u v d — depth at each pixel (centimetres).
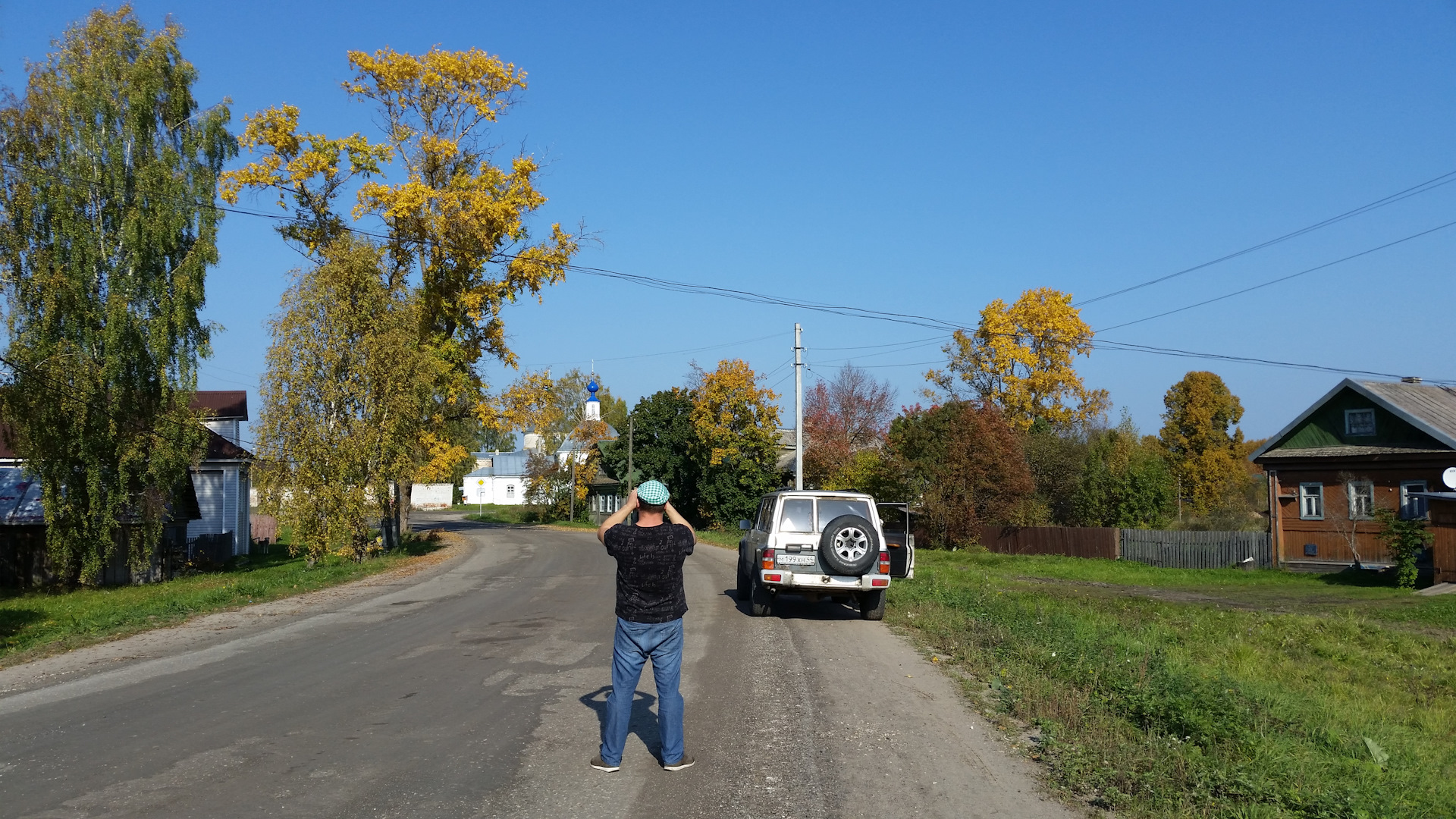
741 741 679
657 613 588
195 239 2905
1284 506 3247
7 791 546
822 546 1330
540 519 7500
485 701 797
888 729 721
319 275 2792
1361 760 716
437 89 3862
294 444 2702
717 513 5269
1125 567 3209
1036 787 580
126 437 2844
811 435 5809
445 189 3825
